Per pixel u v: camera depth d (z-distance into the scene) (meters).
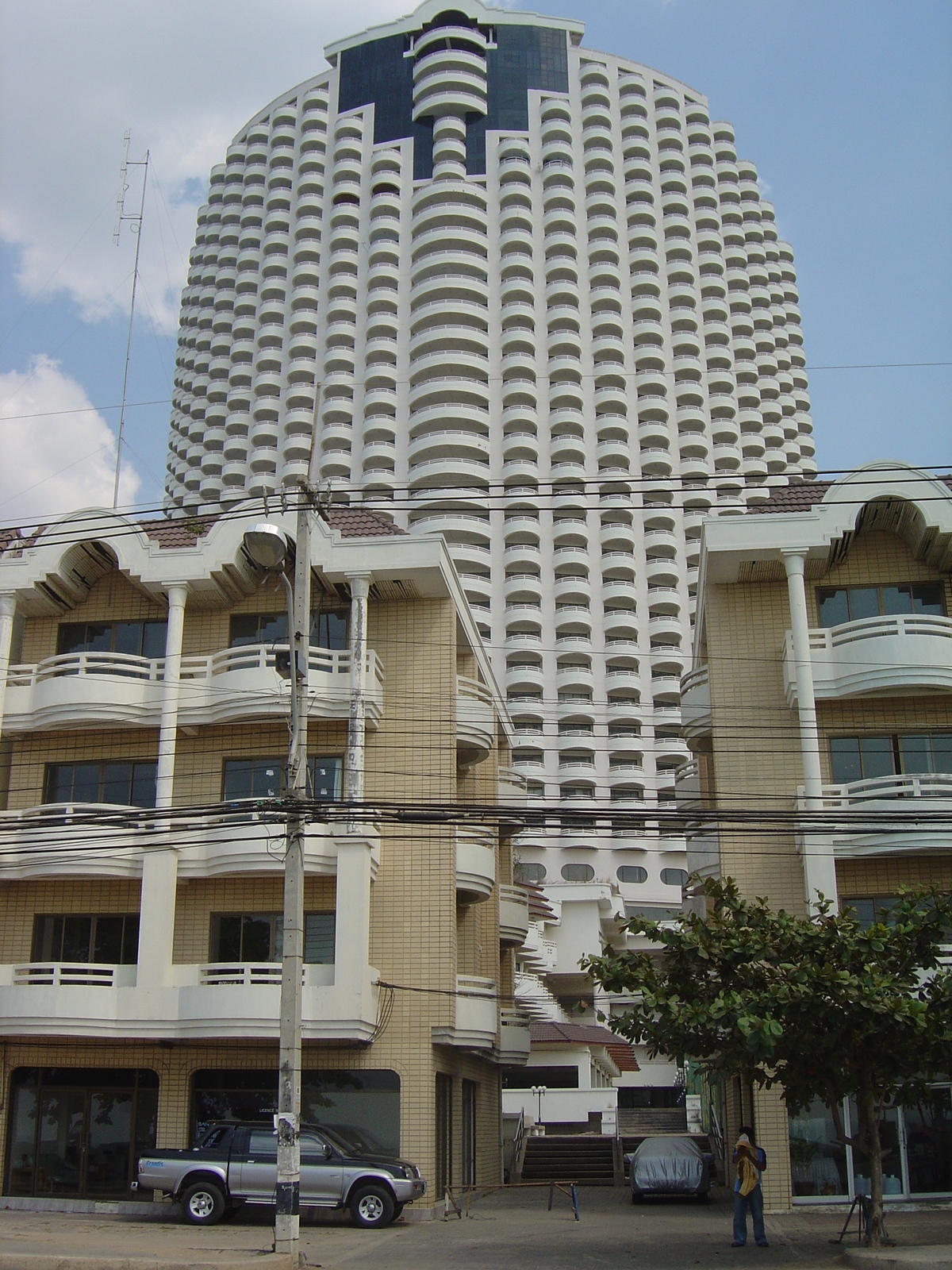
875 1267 16.84
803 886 27.91
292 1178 17.83
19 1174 27.33
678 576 98.94
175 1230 22.67
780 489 31.70
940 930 19.72
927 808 27.02
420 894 28.64
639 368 106.69
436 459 99.81
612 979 20.12
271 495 22.17
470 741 31.86
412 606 31.06
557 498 98.94
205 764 30.02
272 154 117.88
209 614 31.48
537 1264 18.27
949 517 28.38
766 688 29.66
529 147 112.94
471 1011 28.64
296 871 19.09
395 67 117.19
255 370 110.19
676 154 116.25
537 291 107.12
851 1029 18.62
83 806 28.53
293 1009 18.45
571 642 95.81
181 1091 27.30
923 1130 25.75
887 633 28.89
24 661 31.97
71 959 29.22
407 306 106.94
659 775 92.75
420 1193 24.30
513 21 117.88
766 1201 25.53
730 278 114.81
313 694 28.91
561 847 92.56
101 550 31.30
